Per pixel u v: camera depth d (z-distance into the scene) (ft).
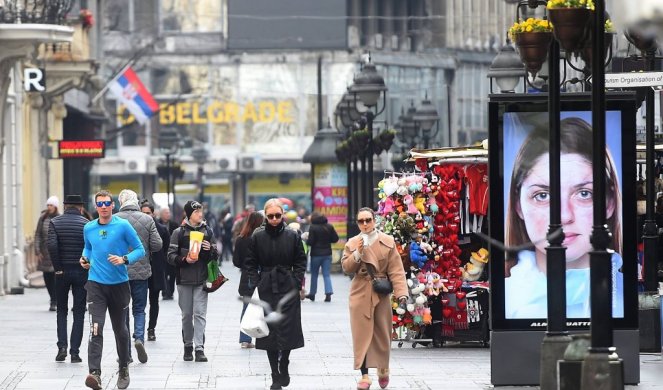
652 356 146.82
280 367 123.65
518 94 121.60
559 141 114.52
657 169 181.88
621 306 121.70
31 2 275.59
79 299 145.69
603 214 100.27
